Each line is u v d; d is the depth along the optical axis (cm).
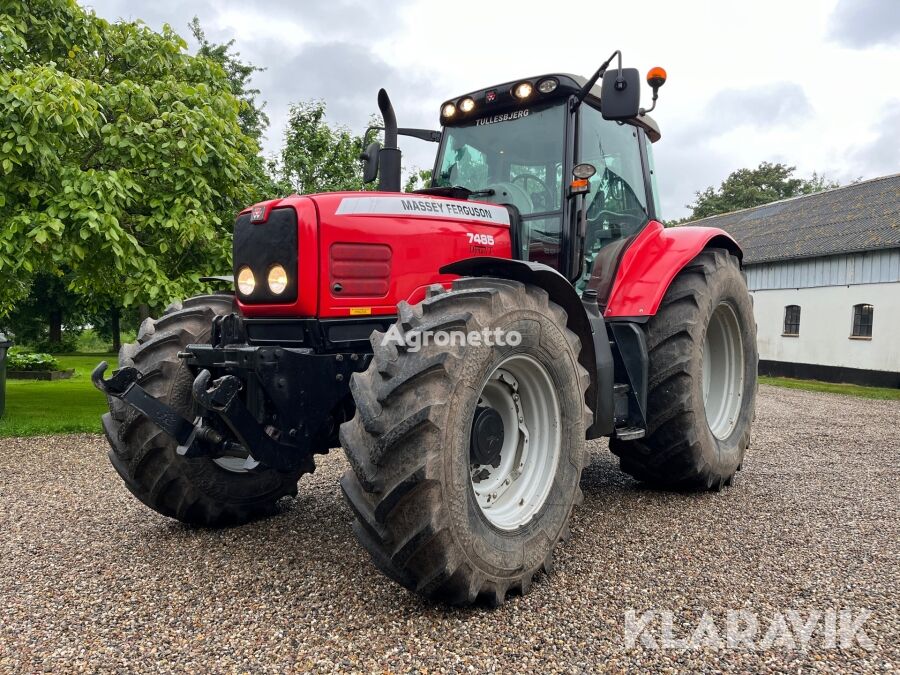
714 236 418
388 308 288
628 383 357
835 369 1639
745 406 447
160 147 673
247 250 281
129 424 312
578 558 293
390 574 236
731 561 289
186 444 275
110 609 243
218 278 347
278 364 256
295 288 267
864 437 648
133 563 290
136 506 388
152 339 321
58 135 619
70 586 265
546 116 366
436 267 303
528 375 277
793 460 518
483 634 223
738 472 468
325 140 1052
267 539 323
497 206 345
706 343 449
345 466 483
